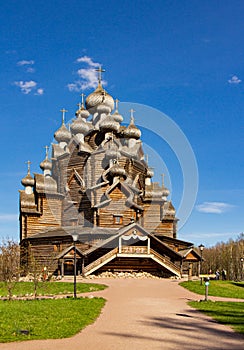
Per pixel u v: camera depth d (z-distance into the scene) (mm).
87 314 19703
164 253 50250
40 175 58188
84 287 34406
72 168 56344
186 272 61562
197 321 18719
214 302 26438
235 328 16969
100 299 26391
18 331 15250
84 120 61312
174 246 55469
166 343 13891
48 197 56594
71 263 49156
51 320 17734
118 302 25594
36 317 18469
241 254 81000
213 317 19891
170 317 19734
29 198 57406
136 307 23281
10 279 27719
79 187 55156
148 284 38406
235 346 13648
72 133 58688
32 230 55719
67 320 17844
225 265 84938
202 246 37031
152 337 14852
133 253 46219
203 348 13266
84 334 15281
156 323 17953
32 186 59406
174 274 47281
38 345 13383
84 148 55500
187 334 15570
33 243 52312
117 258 46469
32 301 24859
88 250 46000
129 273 46531
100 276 45125
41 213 56312
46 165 61438
